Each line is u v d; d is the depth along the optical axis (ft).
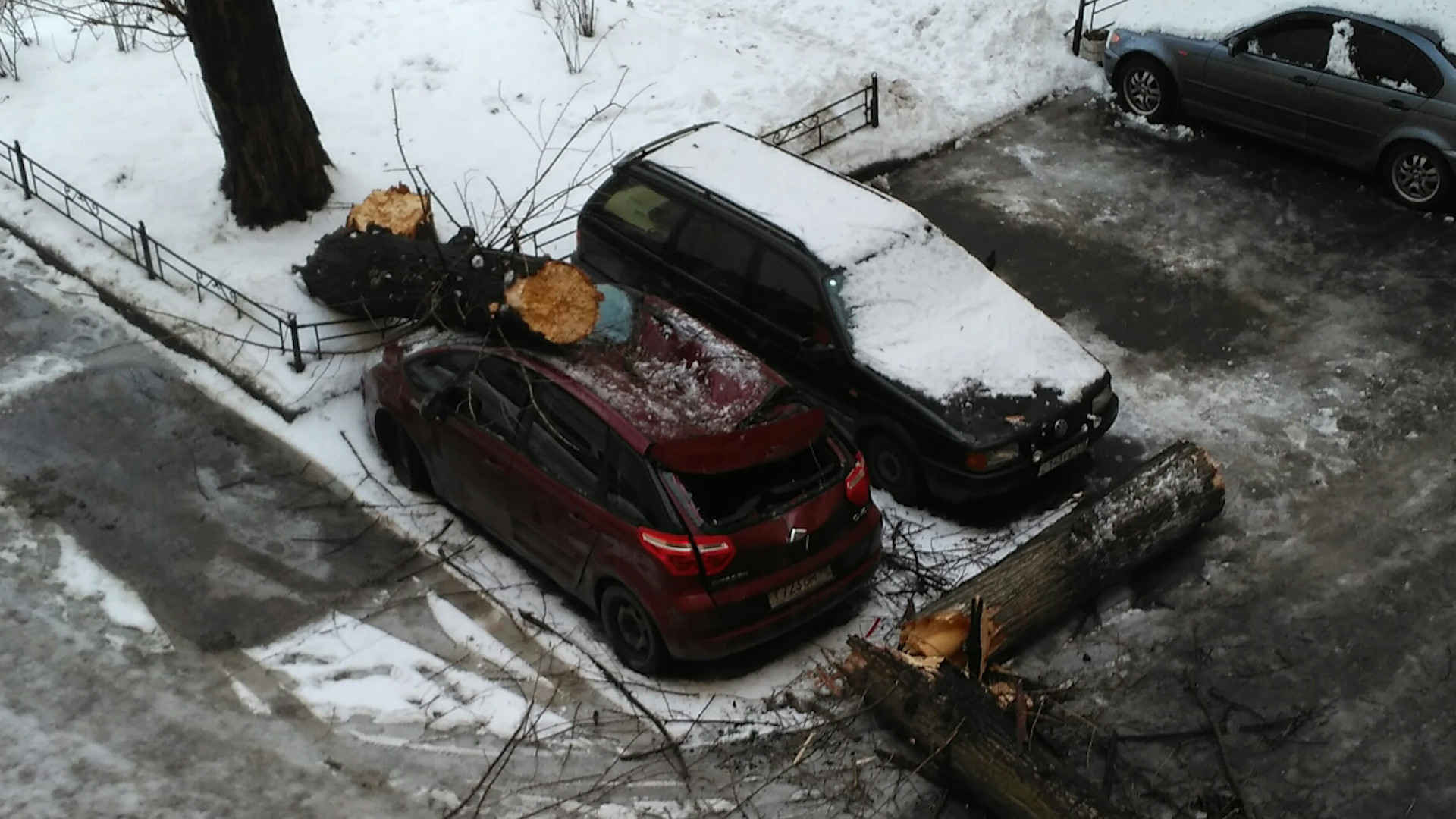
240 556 29.84
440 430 29.78
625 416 26.68
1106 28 51.83
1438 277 40.40
